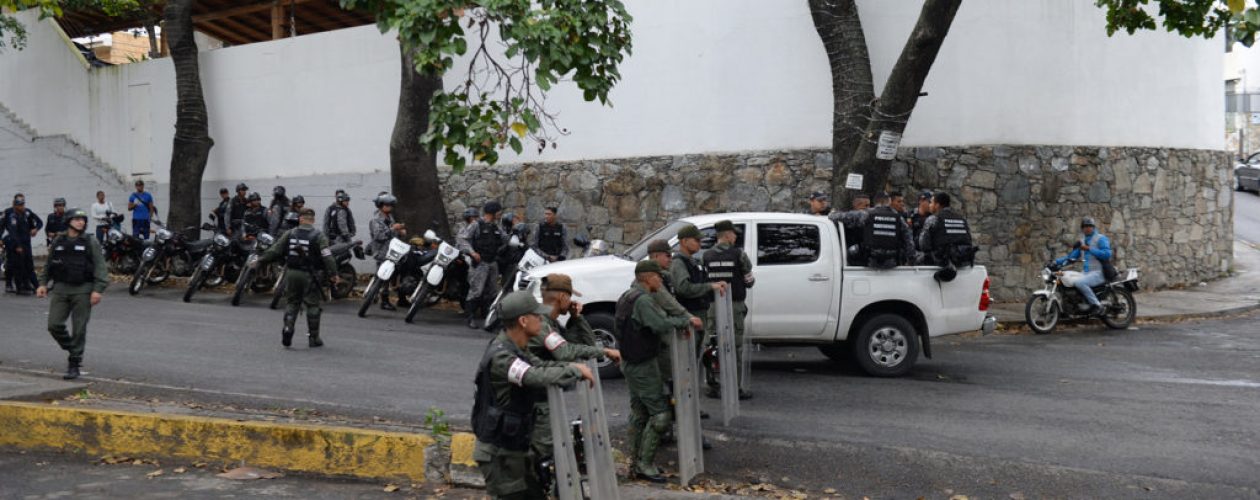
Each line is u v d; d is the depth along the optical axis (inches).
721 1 633.6
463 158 368.2
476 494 273.9
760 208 625.9
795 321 402.3
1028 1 618.8
